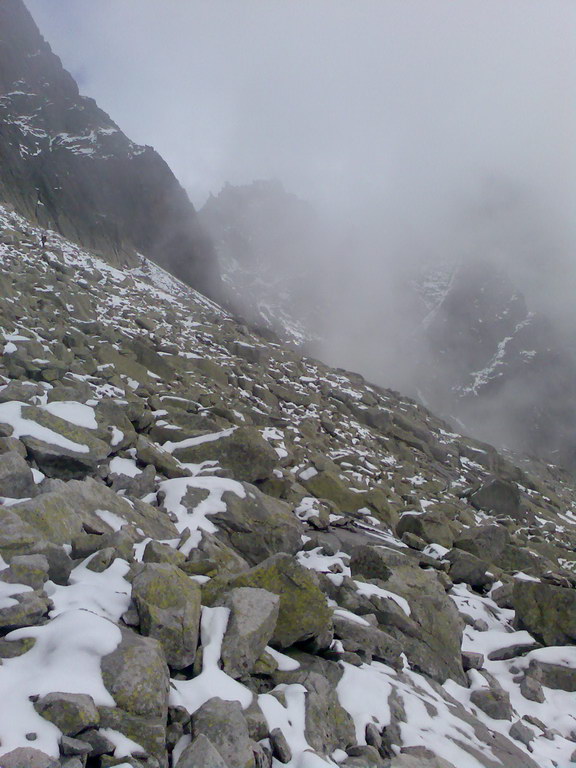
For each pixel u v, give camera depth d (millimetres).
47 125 78375
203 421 16969
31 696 4832
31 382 13438
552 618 11398
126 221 77562
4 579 6113
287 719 6094
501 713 8633
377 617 9461
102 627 5723
